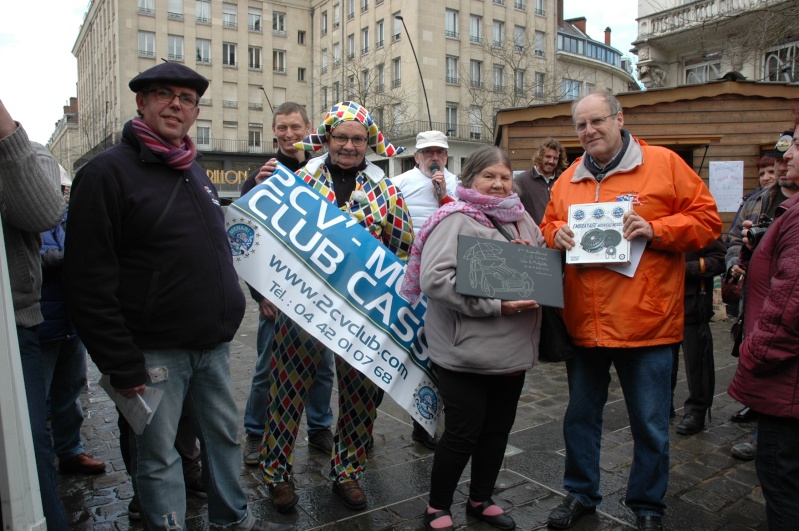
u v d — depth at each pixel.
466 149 35.25
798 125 2.37
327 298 2.95
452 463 2.69
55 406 3.37
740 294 3.53
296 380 3.04
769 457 2.26
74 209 2.11
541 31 38.84
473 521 2.91
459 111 35.19
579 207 2.76
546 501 3.13
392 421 4.34
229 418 2.56
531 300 2.60
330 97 40.75
